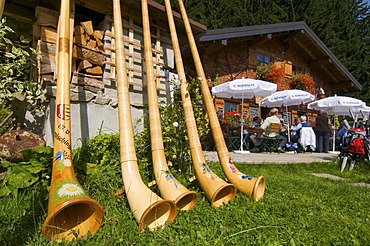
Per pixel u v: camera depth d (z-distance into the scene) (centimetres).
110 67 401
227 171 291
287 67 1227
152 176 292
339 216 241
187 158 343
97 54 383
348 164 612
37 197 215
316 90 1380
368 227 221
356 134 582
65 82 231
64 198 167
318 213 246
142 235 181
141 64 439
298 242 182
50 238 163
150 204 196
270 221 214
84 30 371
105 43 397
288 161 599
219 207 241
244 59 1036
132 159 238
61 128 213
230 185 257
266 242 177
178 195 224
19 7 440
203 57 895
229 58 984
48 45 355
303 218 230
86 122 370
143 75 439
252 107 1092
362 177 515
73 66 362
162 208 208
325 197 310
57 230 168
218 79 936
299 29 1081
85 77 371
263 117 1242
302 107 1335
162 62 471
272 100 983
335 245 185
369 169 588
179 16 450
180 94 338
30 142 282
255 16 1605
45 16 355
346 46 2109
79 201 166
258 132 844
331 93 1538
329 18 2012
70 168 201
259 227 200
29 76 400
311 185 380
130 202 210
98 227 178
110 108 398
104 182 259
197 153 282
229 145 862
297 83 1224
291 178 437
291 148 939
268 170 493
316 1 2030
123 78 269
